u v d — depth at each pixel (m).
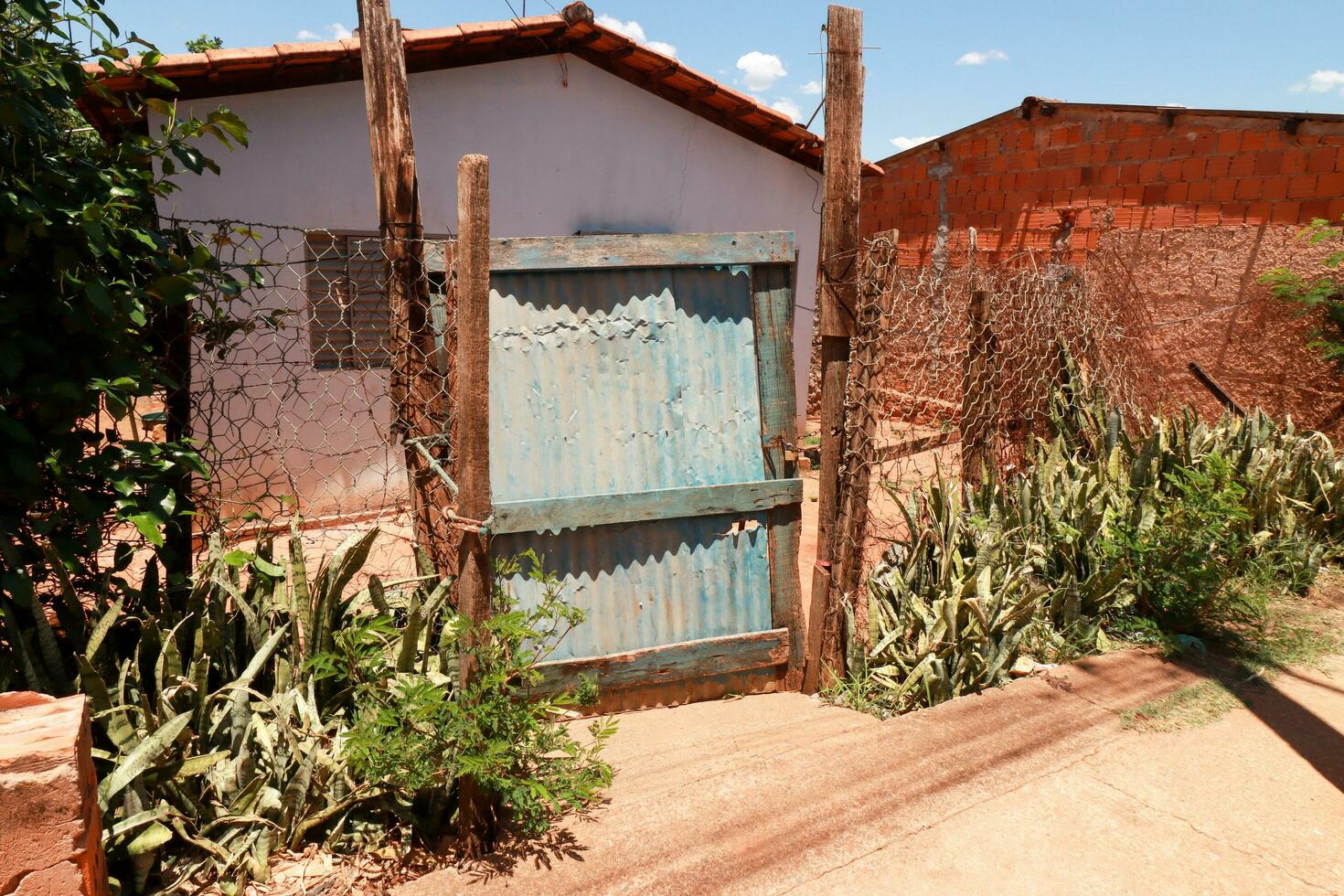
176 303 3.12
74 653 2.83
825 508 4.19
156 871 2.60
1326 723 3.84
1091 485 5.31
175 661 2.85
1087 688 4.10
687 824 2.99
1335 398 7.76
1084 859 2.86
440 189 7.68
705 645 4.11
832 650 4.27
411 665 3.09
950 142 11.73
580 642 3.94
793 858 2.82
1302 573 5.51
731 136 8.95
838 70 3.84
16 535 2.85
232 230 3.45
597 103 8.19
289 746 2.82
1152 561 4.86
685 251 3.93
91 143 3.09
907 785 3.24
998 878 2.76
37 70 2.77
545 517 3.77
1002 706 3.89
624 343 3.94
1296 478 6.04
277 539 5.80
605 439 3.92
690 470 4.05
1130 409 7.16
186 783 2.71
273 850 2.74
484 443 2.93
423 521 3.77
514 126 7.88
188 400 3.49
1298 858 2.90
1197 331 8.69
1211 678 4.24
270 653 3.05
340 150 7.08
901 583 4.51
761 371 4.14
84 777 2.08
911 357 5.62
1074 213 10.30
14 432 2.64
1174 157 9.30
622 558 3.97
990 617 4.27
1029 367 6.25
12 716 2.14
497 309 3.76
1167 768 3.42
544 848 2.86
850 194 3.92
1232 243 8.40
